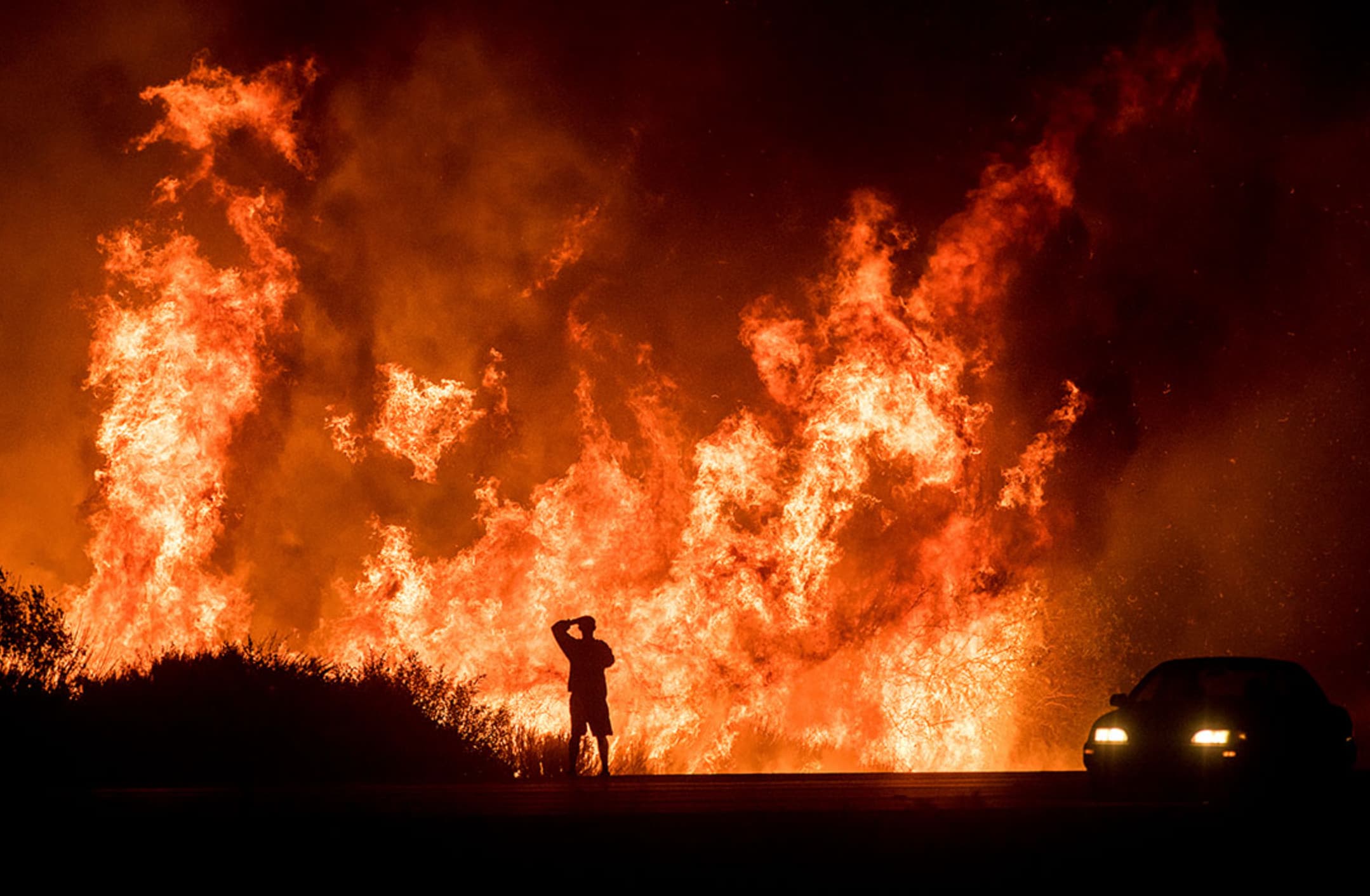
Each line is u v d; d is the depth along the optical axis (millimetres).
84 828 11250
